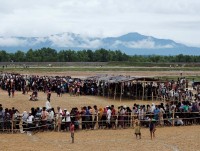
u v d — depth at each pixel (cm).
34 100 6469
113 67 18312
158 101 6819
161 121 4897
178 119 4956
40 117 4466
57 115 4644
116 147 3688
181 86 8188
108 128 4722
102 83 7631
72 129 3884
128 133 4434
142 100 6850
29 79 8531
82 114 4659
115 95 7138
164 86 7200
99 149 3588
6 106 5844
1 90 8206
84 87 7556
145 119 4803
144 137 4222
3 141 3891
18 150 3484
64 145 3750
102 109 4909
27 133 4344
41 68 16950
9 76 8981
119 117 4762
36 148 3578
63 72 14675
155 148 3662
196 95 6412
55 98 6900
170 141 4003
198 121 5100
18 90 7975
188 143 3909
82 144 3812
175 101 6066
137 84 7156
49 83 7981
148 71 15812
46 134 4334
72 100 6700
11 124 4388
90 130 4609
